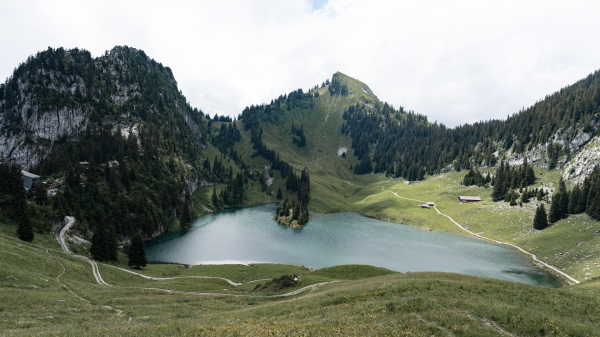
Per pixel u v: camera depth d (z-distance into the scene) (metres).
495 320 22.62
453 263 108.75
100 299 45.06
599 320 25.59
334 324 22.17
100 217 126.56
